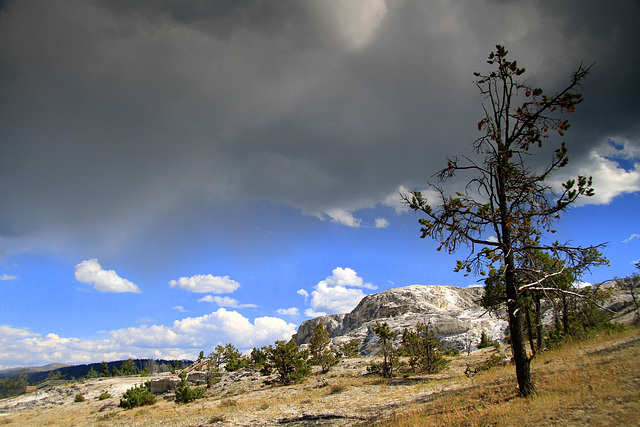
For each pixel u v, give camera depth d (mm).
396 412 17109
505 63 14961
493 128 14969
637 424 8539
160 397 50281
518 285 14922
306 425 18406
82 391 63625
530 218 14641
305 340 149875
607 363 15133
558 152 14266
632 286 38969
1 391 133250
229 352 64375
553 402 11469
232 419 22172
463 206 14969
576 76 13938
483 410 12984
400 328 85812
